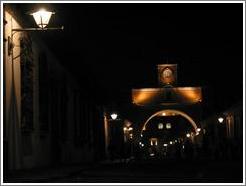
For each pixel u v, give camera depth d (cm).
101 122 5506
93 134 4978
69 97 3812
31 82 2506
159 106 7019
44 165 2858
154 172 2161
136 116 7038
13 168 2138
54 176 1717
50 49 3091
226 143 4569
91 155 4838
